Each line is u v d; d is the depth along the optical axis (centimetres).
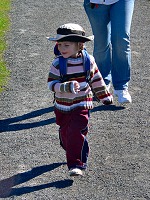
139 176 783
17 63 1260
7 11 1719
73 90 744
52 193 745
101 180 774
